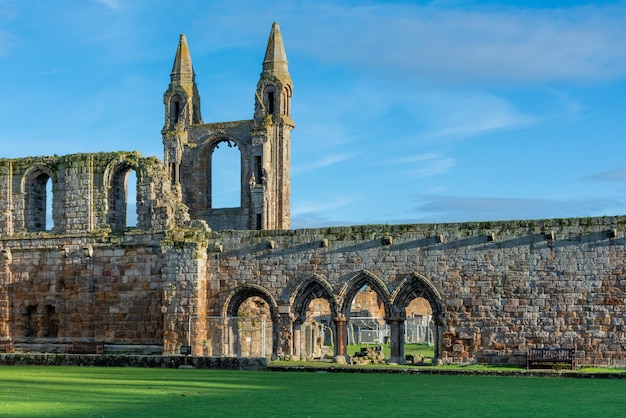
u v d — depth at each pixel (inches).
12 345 3713.1
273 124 4958.2
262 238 3415.4
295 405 1776.6
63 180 3754.9
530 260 3125.0
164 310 3454.7
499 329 3137.3
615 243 3051.2
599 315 3048.7
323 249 3344.0
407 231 3257.9
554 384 2406.5
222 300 3435.0
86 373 2664.9
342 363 3174.2
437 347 3206.2
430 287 3208.7
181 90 5078.7
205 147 5019.7
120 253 3602.4
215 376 2588.6
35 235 3735.2
